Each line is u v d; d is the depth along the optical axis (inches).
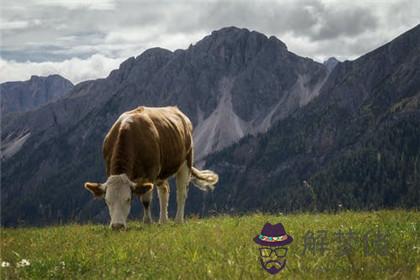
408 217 512.7
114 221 557.0
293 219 566.9
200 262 317.4
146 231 523.2
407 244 340.2
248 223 540.1
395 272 263.6
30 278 313.7
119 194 568.7
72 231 582.6
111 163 611.8
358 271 267.3
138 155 629.6
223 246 367.2
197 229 502.9
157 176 680.4
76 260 346.9
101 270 324.2
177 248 375.6
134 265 332.2
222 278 270.4
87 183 579.5
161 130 681.6
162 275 296.5
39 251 420.2
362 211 661.3
